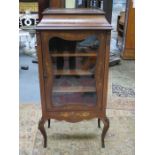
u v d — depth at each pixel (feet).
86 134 6.23
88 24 4.62
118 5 17.29
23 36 12.21
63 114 5.37
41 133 5.85
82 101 5.37
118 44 13.87
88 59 5.09
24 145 5.79
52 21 4.71
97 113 5.41
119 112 7.15
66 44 4.96
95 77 5.08
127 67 10.95
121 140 5.99
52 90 5.15
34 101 7.76
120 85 8.99
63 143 5.89
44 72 4.91
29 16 12.56
